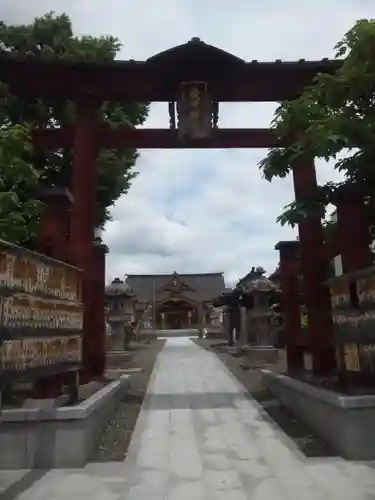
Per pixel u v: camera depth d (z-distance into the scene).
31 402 7.12
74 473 5.81
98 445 7.10
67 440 6.14
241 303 23.97
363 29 6.76
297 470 5.76
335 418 6.56
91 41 13.98
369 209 8.37
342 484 5.22
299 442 7.11
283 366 17.28
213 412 9.55
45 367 6.25
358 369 6.93
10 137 8.15
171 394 11.92
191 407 10.12
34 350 5.93
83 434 6.19
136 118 15.75
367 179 7.83
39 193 8.85
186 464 6.13
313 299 10.25
